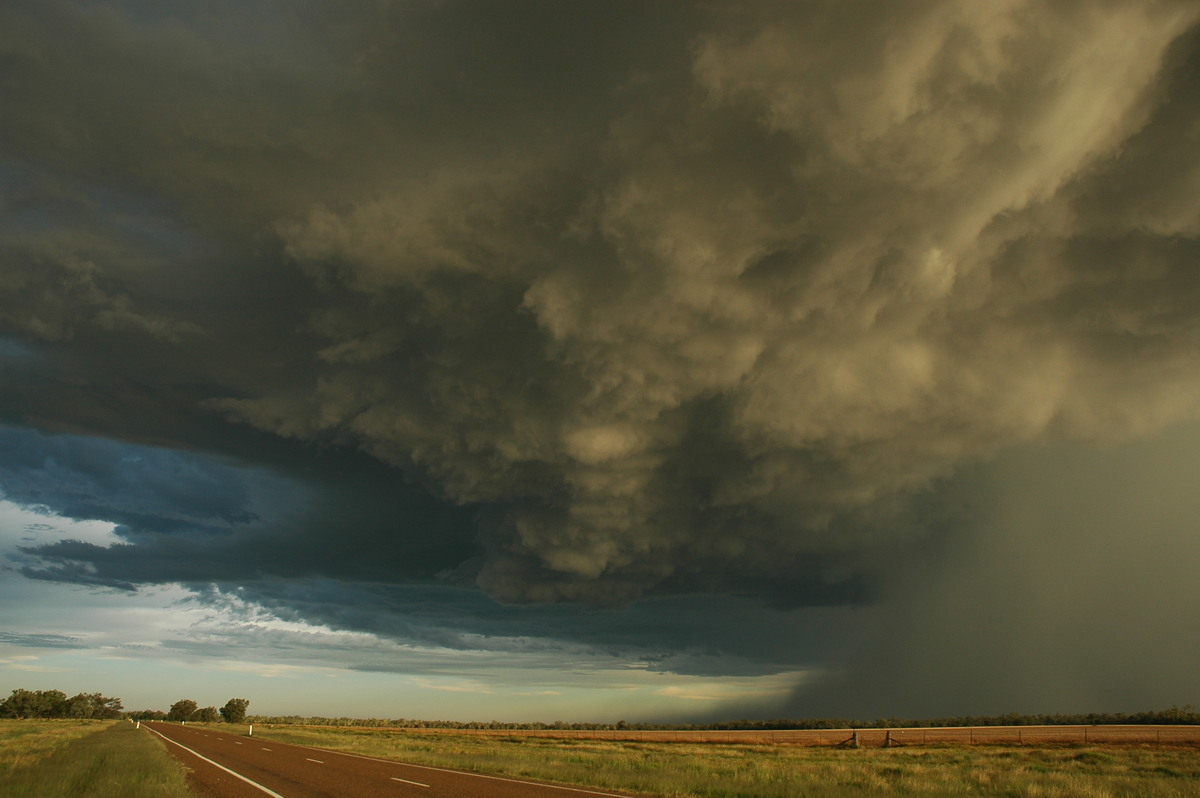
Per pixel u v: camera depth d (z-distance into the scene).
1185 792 20.45
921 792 19.12
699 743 64.06
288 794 17.80
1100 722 111.75
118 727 89.62
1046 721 130.62
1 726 91.94
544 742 63.53
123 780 19.62
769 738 74.75
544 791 18.69
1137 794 20.17
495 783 20.91
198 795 17.44
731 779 22.61
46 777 20.20
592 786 20.41
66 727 87.62
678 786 20.08
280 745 46.72
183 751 37.59
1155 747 47.00
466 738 74.81
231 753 36.16
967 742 57.69
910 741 61.34
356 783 20.70
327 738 61.62
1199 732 63.50
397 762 30.25
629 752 45.19
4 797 16.69
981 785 22.06
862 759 39.78
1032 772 27.94
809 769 29.58
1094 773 29.22
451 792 18.31
